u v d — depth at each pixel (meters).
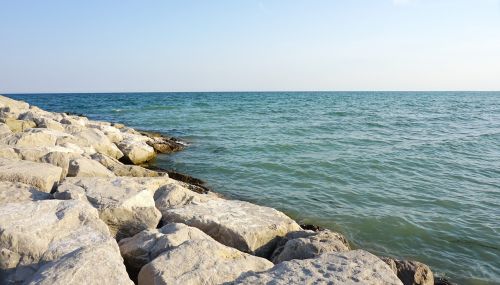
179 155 19.17
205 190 12.20
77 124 20.06
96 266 4.50
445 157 18.11
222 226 7.47
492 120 36.62
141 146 17.58
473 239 9.29
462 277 7.75
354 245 9.04
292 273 4.92
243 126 30.31
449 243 9.12
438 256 8.55
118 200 7.57
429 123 33.19
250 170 15.66
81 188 8.10
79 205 6.37
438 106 61.88
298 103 70.88
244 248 7.32
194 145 21.89
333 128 28.53
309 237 7.32
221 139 23.75
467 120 36.34
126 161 17.06
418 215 10.69
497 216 10.63
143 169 12.74
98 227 6.06
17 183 7.80
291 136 24.39
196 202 8.80
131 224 7.48
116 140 18.59
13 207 6.01
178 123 33.69
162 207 8.73
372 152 18.89
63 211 6.11
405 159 17.41
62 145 12.86
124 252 6.15
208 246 5.57
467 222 10.23
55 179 8.61
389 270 5.10
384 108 54.88
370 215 10.70
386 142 22.09
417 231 9.72
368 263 5.25
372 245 9.05
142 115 42.75
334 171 15.29
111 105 65.00
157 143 20.47
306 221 10.34
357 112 45.47
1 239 5.17
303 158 17.50
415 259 8.42
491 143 22.17
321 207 11.35
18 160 9.31
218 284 4.86
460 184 13.68
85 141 15.02
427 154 18.69
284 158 17.62
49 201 6.40
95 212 6.45
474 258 8.47
